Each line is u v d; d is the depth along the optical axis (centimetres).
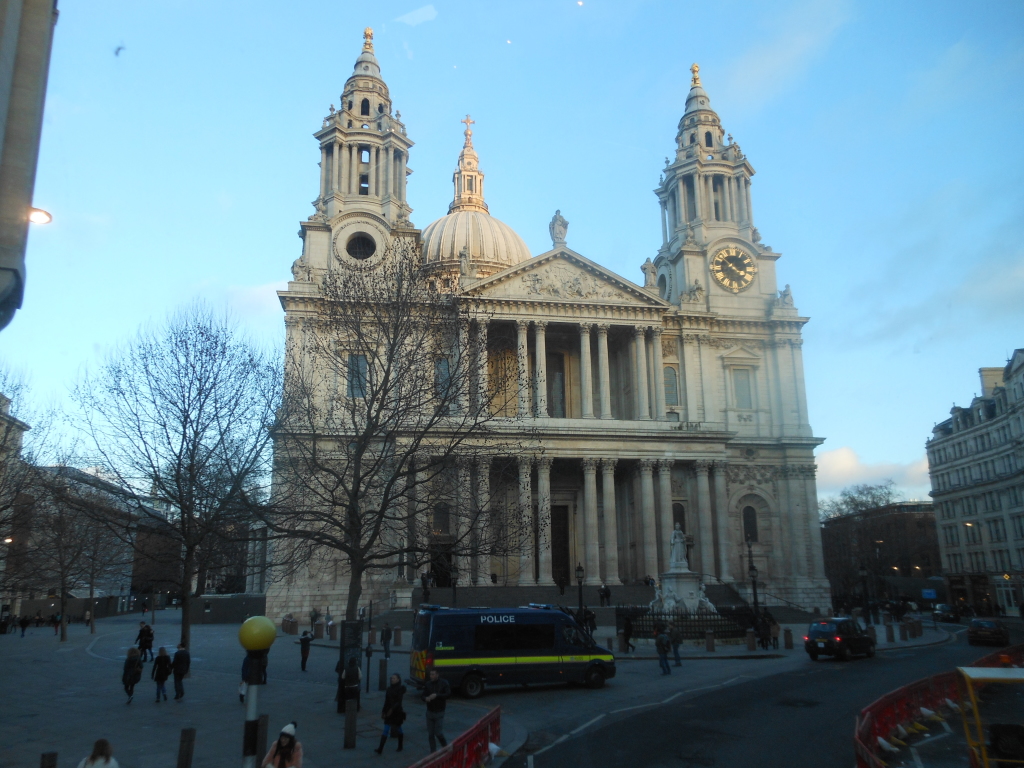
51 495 5400
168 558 4688
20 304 1553
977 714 1767
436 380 4041
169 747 2186
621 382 8525
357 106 8838
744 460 8269
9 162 1502
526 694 3203
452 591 6297
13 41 1464
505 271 7912
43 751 2131
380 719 2600
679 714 2656
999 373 12825
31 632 7625
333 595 7044
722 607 5500
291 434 4059
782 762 1983
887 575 13688
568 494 8050
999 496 11781
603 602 6372
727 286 8850
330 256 8056
